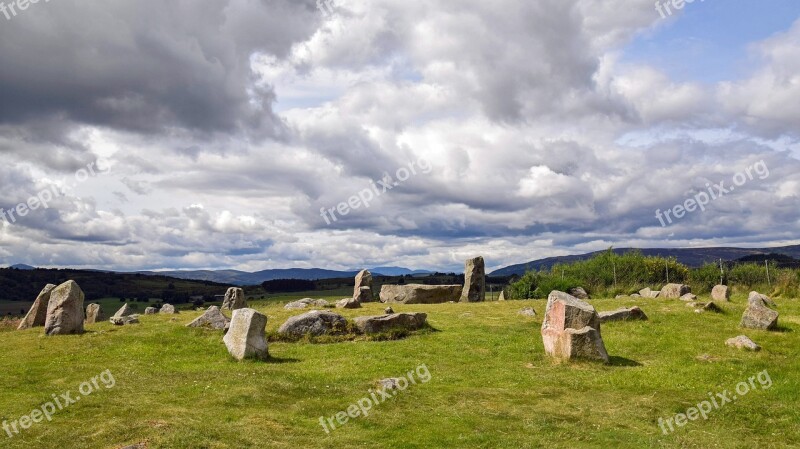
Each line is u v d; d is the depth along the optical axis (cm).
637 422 1872
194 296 10581
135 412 1822
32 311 3797
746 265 6159
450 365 2580
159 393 2045
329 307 4325
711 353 2731
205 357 2727
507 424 1830
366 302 4969
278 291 10088
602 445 1680
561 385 2266
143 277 13100
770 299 4106
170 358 2708
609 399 2089
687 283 6088
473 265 5178
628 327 3316
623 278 6219
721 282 5791
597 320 2680
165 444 1552
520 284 5959
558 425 1823
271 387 2127
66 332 3192
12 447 1554
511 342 3028
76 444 1568
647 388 2216
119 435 1622
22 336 3195
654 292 4997
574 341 2603
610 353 2788
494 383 2300
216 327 3284
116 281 11912
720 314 3634
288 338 3094
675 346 2875
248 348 2664
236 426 1728
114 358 2689
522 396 2123
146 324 3531
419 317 3378
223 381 2194
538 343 2998
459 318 3784
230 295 4619
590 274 6356
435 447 1644
